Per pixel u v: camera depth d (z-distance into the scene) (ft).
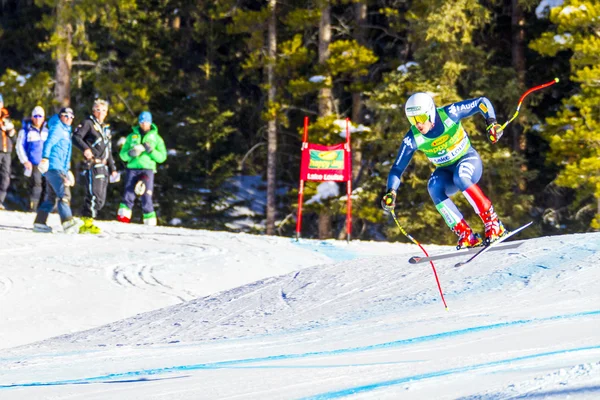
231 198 251.60
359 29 220.64
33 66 264.72
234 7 222.28
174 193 244.63
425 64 201.77
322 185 202.28
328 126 197.57
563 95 217.97
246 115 266.16
